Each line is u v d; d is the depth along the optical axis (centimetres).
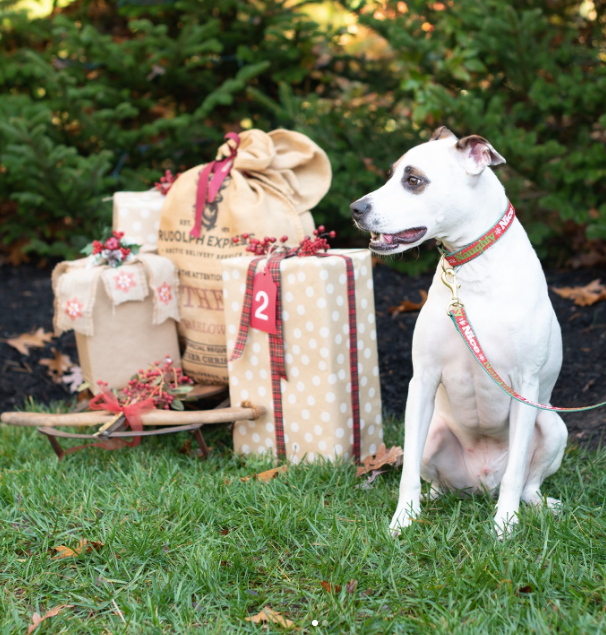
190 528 250
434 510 271
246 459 319
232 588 218
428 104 476
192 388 336
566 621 191
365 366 311
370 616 204
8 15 533
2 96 531
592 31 530
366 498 275
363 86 589
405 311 472
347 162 495
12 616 207
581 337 420
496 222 244
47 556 236
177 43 506
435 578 218
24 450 328
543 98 462
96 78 565
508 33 469
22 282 540
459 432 279
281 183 333
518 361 246
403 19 507
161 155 552
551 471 274
